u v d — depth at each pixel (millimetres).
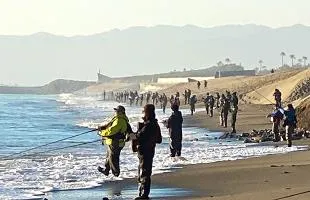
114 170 24547
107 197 20109
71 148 38000
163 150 35594
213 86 156875
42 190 21641
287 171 23844
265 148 35594
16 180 24094
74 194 20781
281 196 17828
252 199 17672
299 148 34969
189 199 18938
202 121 66188
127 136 23125
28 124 70000
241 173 23984
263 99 103125
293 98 91250
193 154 32844
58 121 75688
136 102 139875
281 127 44781
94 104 162250
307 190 18719
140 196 19703
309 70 103625
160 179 23359
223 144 39938
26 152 35719
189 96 114875
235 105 48844
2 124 69625
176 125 30859
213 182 22266
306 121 46469
